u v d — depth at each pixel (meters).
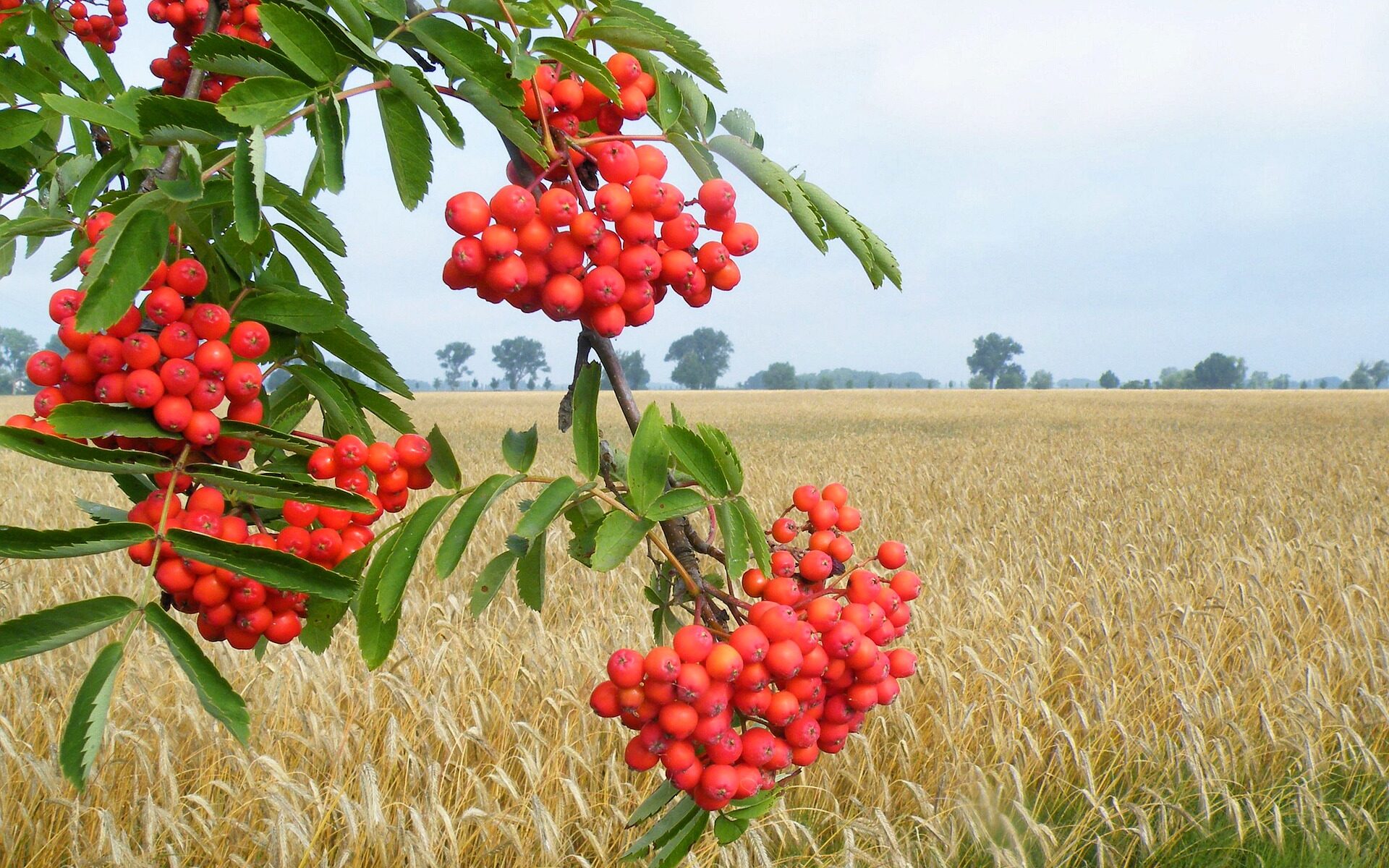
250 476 1.28
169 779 3.60
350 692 4.56
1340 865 4.03
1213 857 4.09
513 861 3.80
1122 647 5.85
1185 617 5.79
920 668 5.26
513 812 3.91
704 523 8.67
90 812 3.71
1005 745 4.56
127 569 7.50
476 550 8.59
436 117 1.22
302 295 1.44
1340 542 8.66
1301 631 6.01
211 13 1.78
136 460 1.22
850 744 4.53
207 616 1.40
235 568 1.24
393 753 3.91
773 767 1.49
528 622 5.77
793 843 4.04
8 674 4.79
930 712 5.09
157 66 1.85
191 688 4.53
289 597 1.42
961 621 6.21
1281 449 20.00
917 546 8.69
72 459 1.18
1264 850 4.15
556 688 4.81
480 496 1.42
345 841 3.44
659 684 1.35
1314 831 4.07
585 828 3.89
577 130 1.40
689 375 135.25
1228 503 11.55
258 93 1.22
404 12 1.28
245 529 1.36
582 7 1.44
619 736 4.65
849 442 23.34
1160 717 5.05
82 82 1.97
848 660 1.55
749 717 1.50
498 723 4.58
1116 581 7.04
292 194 1.42
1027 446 21.66
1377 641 5.75
